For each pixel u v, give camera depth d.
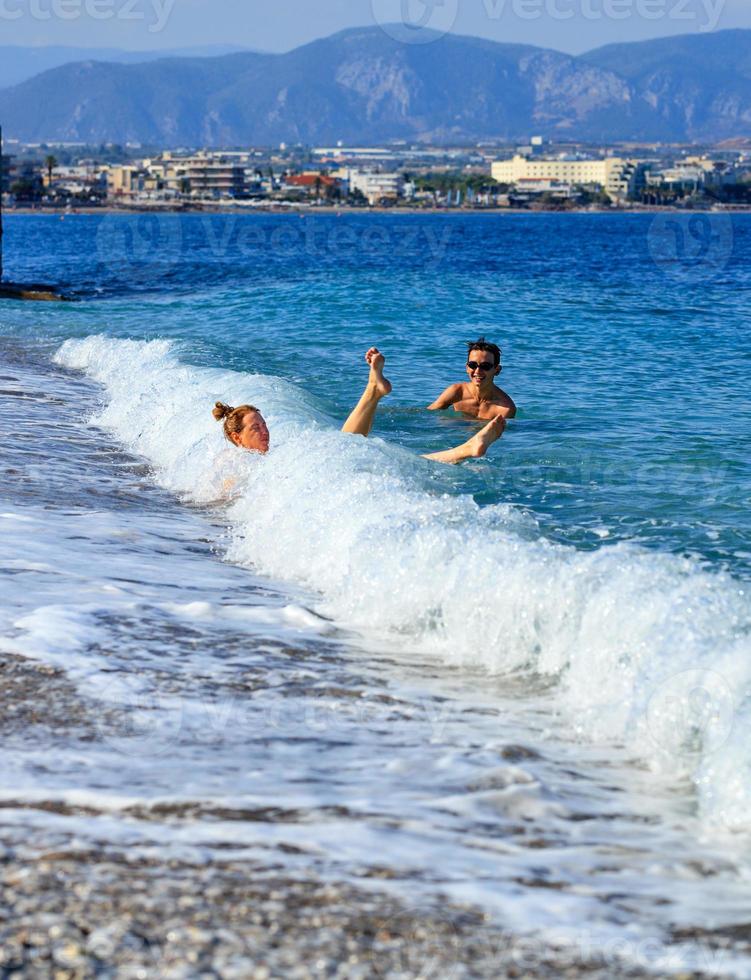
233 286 99.19
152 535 23.06
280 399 34.69
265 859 9.35
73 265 151.12
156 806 10.48
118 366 47.44
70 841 9.55
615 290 88.56
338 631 17.25
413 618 17.36
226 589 19.27
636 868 9.70
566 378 42.88
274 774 11.48
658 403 37.09
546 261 146.38
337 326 62.31
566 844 10.14
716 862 9.88
